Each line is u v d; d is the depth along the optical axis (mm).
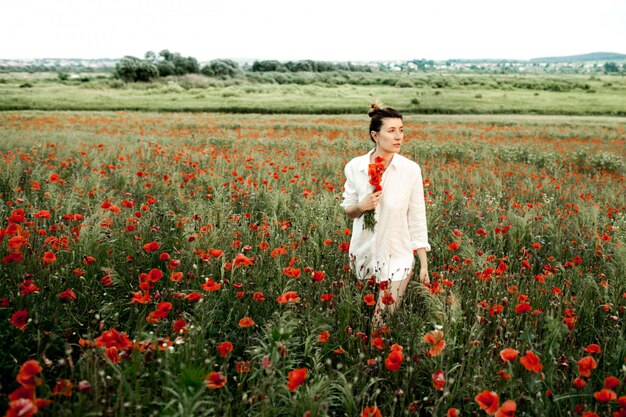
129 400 1817
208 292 2787
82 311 2789
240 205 5820
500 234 4246
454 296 2549
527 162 12164
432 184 7465
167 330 2541
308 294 2965
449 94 65000
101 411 1717
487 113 43938
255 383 2168
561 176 9625
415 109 43688
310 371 2232
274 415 1891
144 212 4566
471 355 2291
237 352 2615
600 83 86125
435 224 4887
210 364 2061
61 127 19047
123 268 3293
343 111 41250
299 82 86500
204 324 2428
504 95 64875
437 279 3287
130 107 39875
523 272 3812
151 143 11883
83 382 1689
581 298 3100
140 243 3611
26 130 16125
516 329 2707
